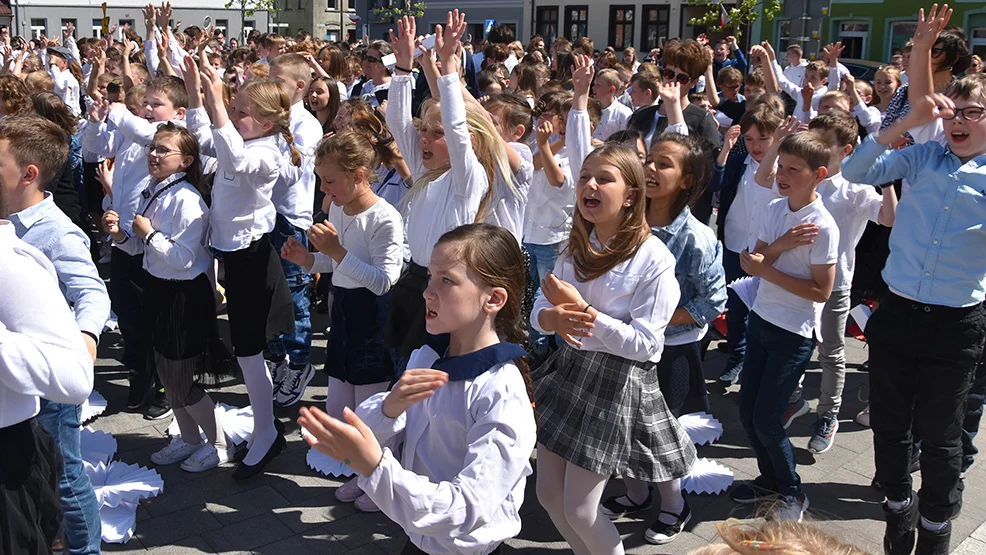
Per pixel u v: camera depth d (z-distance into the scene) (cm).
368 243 385
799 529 114
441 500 203
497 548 253
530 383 239
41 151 287
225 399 505
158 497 396
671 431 304
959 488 384
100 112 523
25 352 215
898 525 347
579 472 293
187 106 504
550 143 541
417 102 813
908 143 457
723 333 590
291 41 1341
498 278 229
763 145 496
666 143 338
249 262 409
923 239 319
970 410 395
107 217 404
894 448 341
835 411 449
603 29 3203
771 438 376
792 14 1177
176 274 397
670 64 600
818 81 843
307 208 528
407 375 214
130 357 488
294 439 460
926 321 319
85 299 284
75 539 299
